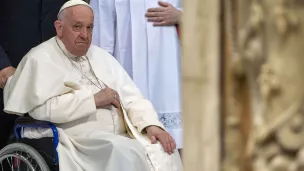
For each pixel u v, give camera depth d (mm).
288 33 2766
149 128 13023
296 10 2742
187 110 3133
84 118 12945
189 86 3117
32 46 15664
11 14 15578
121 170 11898
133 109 13555
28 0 15562
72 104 12578
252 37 2895
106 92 13078
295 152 2775
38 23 15648
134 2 15367
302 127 2754
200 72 3082
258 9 2840
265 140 2850
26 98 12883
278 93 2807
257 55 2881
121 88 14039
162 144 12680
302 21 2740
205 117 3074
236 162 3037
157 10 15031
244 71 3008
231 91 3047
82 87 13125
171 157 12664
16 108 12797
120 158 11961
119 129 13391
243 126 3043
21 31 15602
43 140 12305
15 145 12172
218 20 3033
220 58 3043
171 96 15602
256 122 2910
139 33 15461
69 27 13320
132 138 13188
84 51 13461
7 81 13641
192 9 3102
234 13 2988
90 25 13430
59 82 12961
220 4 3029
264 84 2832
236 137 3043
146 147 12539
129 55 15648
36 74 12945
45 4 15617
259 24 2846
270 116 2830
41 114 12492
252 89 2957
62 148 12289
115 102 13133
